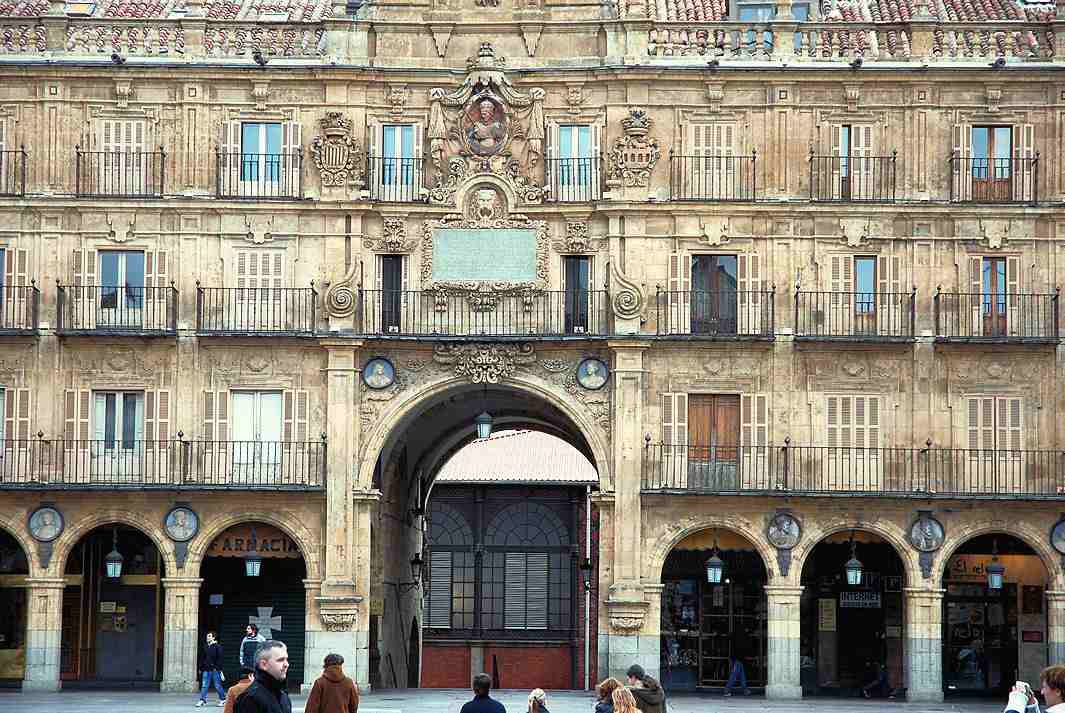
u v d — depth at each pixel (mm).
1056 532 54000
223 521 54719
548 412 60469
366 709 47562
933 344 54469
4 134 55469
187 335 54906
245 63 55344
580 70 55344
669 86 55469
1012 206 54719
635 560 54062
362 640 54375
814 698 55938
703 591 60844
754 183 55125
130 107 55594
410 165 55781
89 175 55344
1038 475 54188
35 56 55312
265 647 19234
